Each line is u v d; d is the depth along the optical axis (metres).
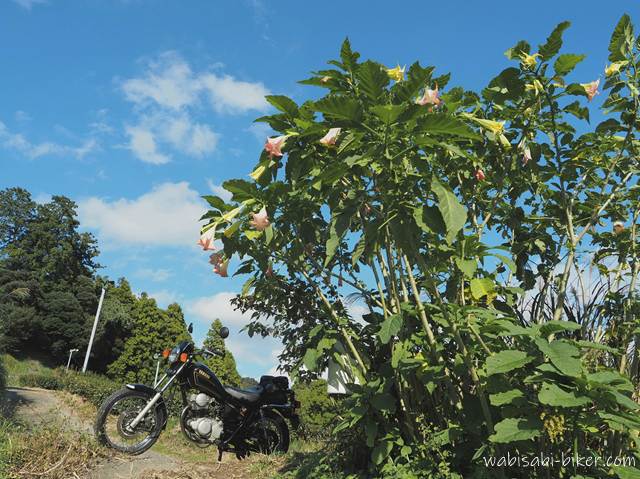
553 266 4.50
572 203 4.34
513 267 3.45
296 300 5.10
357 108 3.24
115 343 33.62
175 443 8.18
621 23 4.18
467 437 3.86
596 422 3.09
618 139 4.29
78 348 31.75
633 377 3.85
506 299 4.12
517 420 3.00
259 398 6.48
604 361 4.06
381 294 4.42
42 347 31.92
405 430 4.34
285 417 6.74
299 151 3.71
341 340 4.75
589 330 4.23
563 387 2.94
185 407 6.18
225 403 6.27
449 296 4.00
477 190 4.39
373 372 4.57
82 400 12.65
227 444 6.25
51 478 4.72
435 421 4.21
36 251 37.66
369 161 3.51
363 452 4.71
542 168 4.42
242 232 3.99
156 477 5.12
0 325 24.23
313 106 3.22
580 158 4.37
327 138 3.44
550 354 2.90
